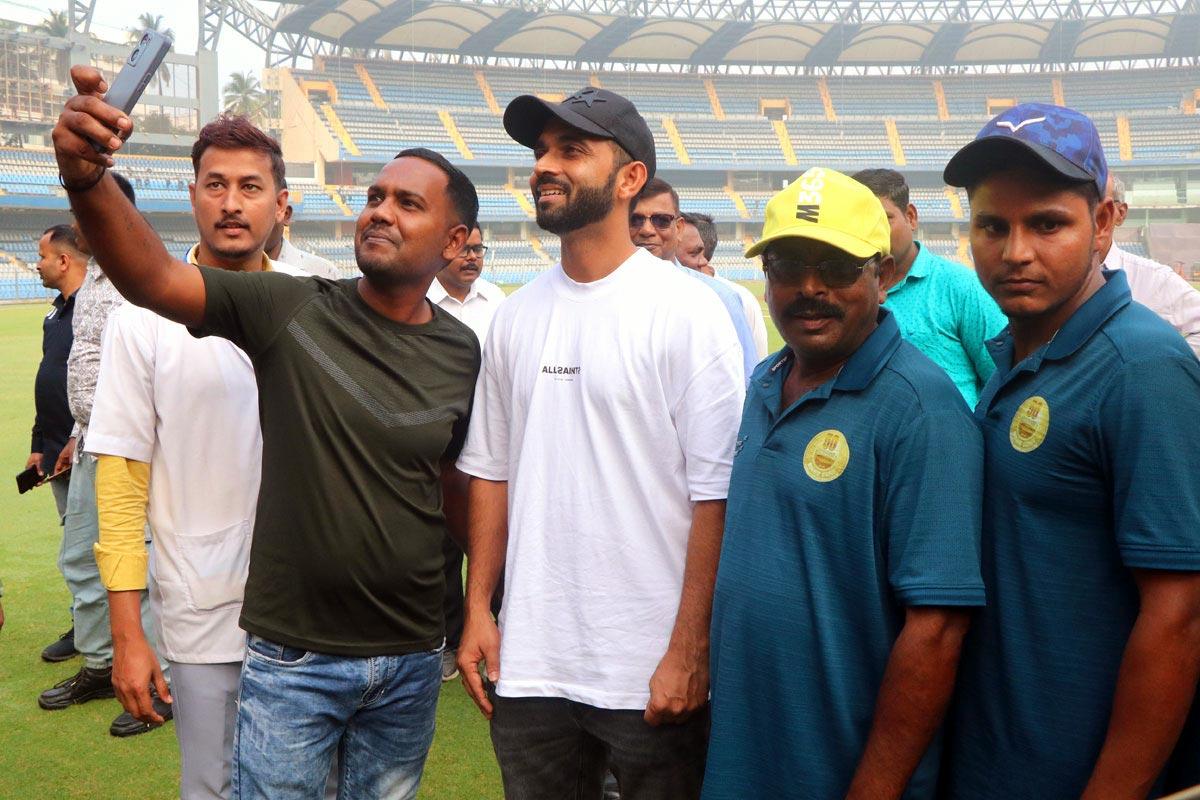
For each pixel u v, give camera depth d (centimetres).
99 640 420
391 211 224
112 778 353
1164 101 5172
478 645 237
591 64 5562
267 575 223
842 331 187
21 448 988
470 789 347
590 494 222
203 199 261
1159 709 157
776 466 193
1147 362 160
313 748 225
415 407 229
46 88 5069
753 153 5144
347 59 5169
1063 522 170
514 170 5159
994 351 195
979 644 182
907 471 180
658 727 219
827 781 188
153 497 255
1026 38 5134
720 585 201
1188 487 156
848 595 187
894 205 318
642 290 222
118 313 254
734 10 5116
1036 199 171
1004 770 178
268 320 220
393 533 225
